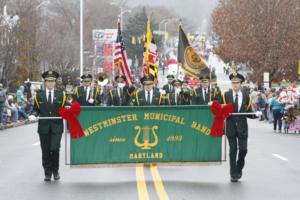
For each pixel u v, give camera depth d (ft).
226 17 305.12
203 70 103.30
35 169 77.00
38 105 66.90
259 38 273.33
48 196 58.85
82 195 59.06
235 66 284.61
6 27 193.77
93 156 65.00
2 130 145.18
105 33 354.74
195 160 66.03
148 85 80.28
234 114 65.98
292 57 271.08
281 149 101.96
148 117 65.41
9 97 164.66
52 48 265.13
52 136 66.85
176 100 116.88
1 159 87.20
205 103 107.65
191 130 65.87
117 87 123.03
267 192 60.90
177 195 58.49
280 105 144.77
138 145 65.41
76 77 262.26
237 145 68.44
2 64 197.98
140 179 68.03
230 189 62.28
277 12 272.31
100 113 64.85
